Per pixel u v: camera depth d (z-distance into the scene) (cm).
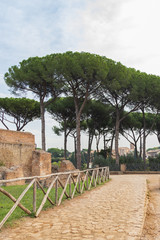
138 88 2603
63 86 2597
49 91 2747
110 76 2473
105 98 2930
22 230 516
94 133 3581
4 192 548
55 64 2322
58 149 9112
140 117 3738
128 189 1213
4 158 1822
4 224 543
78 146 2480
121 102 2939
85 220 599
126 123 3572
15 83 2562
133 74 2823
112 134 3716
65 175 1450
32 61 2545
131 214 665
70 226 546
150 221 646
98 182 1448
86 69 2316
